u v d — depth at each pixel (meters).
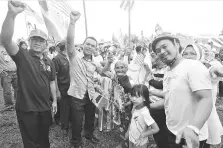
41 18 3.74
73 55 3.21
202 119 1.46
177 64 1.87
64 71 4.11
